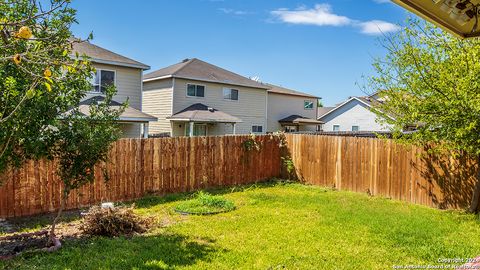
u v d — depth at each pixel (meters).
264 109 25.02
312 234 5.59
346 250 4.89
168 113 20.48
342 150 10.06
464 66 6.05
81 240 5.18
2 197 6.43
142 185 8.52
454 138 6.36
